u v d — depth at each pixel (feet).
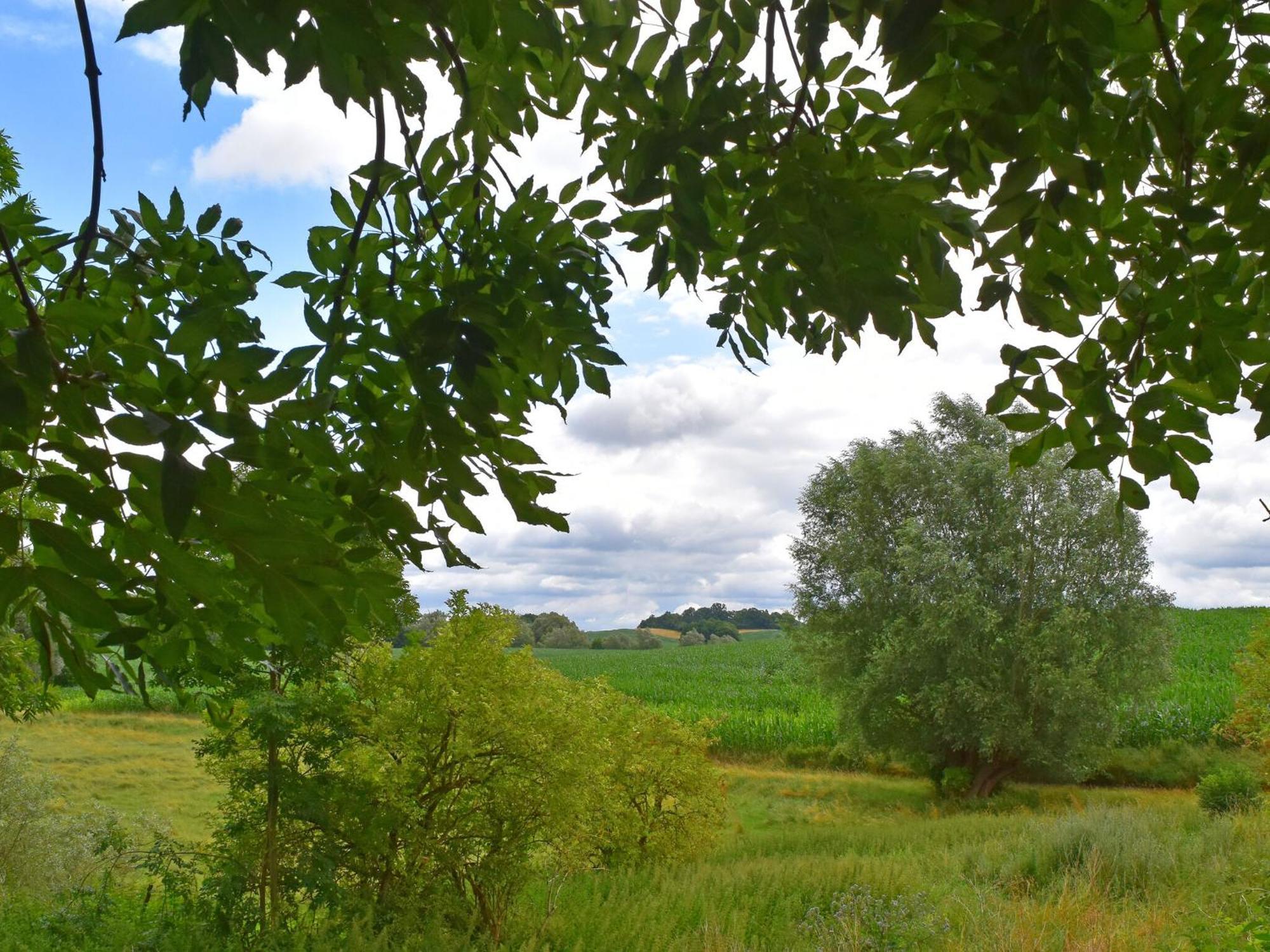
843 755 95.86
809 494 90.12
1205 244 6.40
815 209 4.77
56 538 3.89
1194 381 7.39
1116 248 7.45
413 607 24.67
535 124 6.98
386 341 6.43
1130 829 36.47
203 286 7.04
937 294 5.20
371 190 5.89
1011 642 72.33
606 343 6.70
